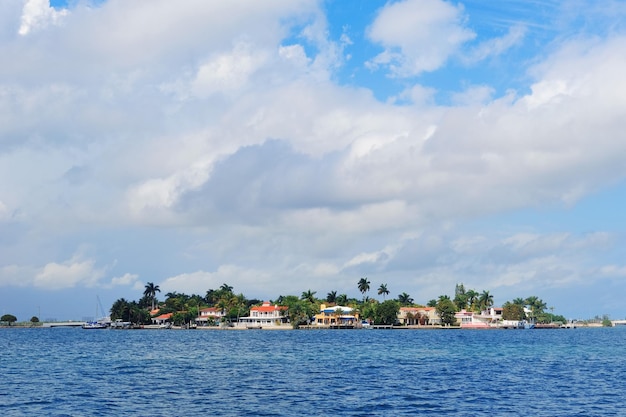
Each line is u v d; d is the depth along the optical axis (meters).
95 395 62.53
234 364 101.50
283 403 57.56
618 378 79.00
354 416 51.12
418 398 60.81
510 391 66.00
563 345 164.62
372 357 117.38
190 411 53.25
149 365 99.62
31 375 82.75
